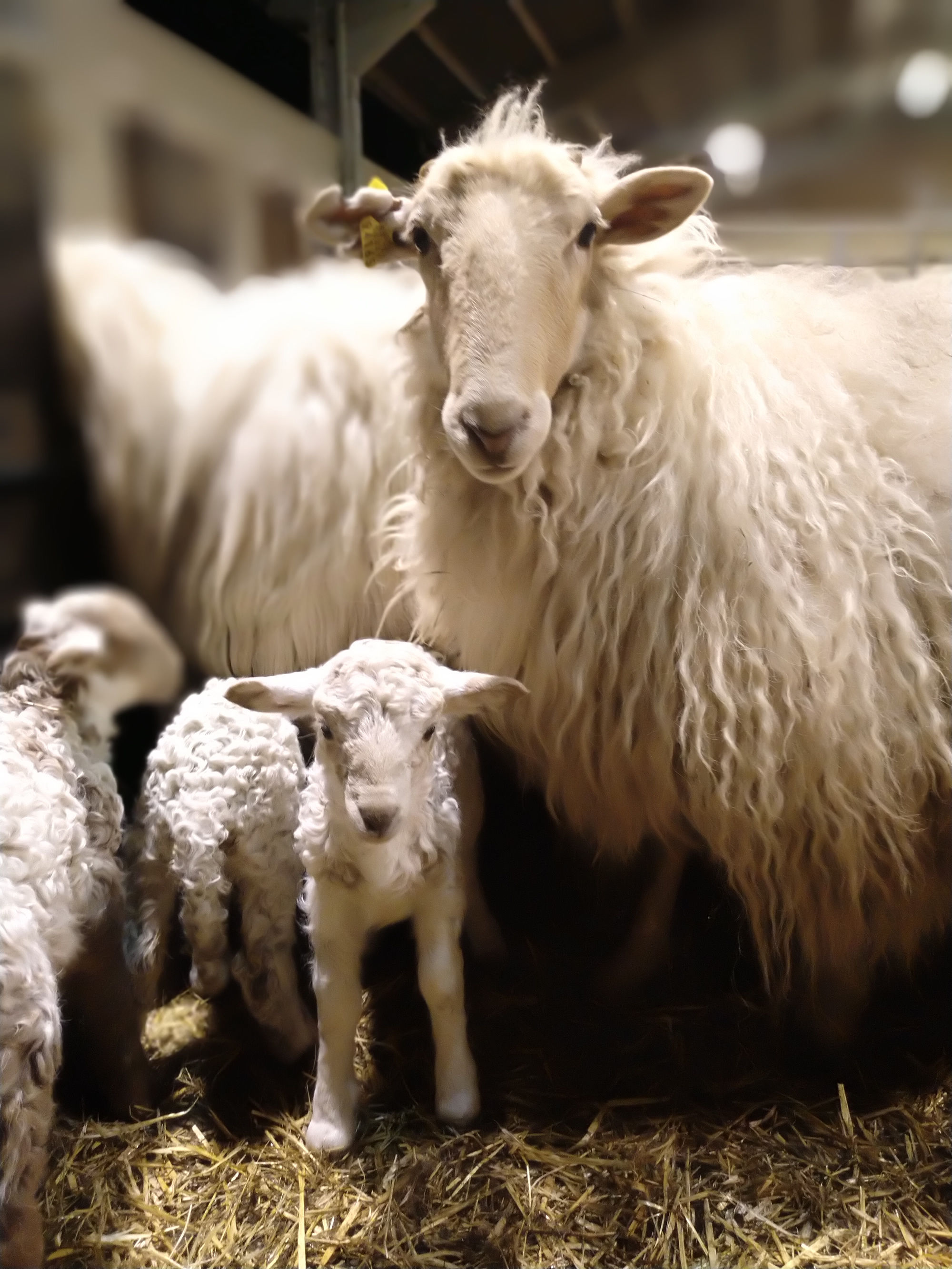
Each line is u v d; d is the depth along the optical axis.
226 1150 1.58
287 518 1.89
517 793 2.18
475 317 1.37
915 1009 1.91
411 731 1.35
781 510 1.60
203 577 1.69
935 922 1.77
